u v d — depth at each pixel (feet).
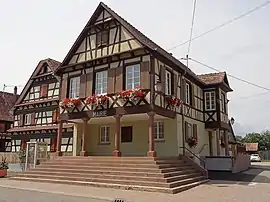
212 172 57.47
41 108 87.92
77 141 64.54
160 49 57.77
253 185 41.93
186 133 58.34
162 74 51.34
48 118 85.46
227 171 58.44
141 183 37.91
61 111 59.47
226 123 74.95
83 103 56.44
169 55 61.00
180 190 36.11
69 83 61.05
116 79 52.47
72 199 30.66
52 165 50.96
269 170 64.13
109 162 46.75
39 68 90.27
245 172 59.21
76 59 60.23
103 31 56.70
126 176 40.32
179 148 54.19
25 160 66.59
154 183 37.09
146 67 49.16
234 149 88.33
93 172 44.19
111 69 53.57
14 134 92.84
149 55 49.55
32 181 46.78
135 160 44.34
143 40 50.62
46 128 82.99
